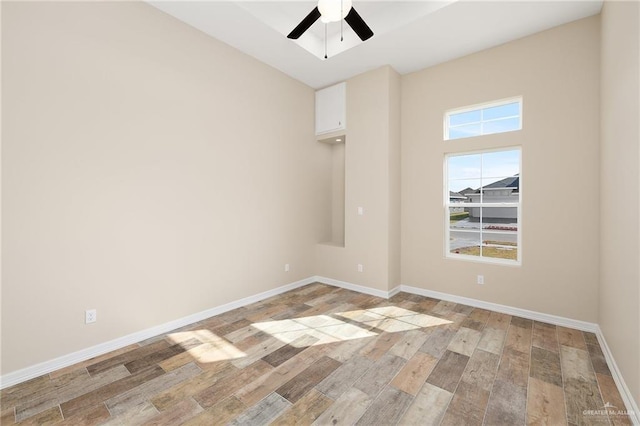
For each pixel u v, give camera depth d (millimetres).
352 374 2230
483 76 3549
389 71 3971
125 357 2473
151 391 2029
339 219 5105
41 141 2193
